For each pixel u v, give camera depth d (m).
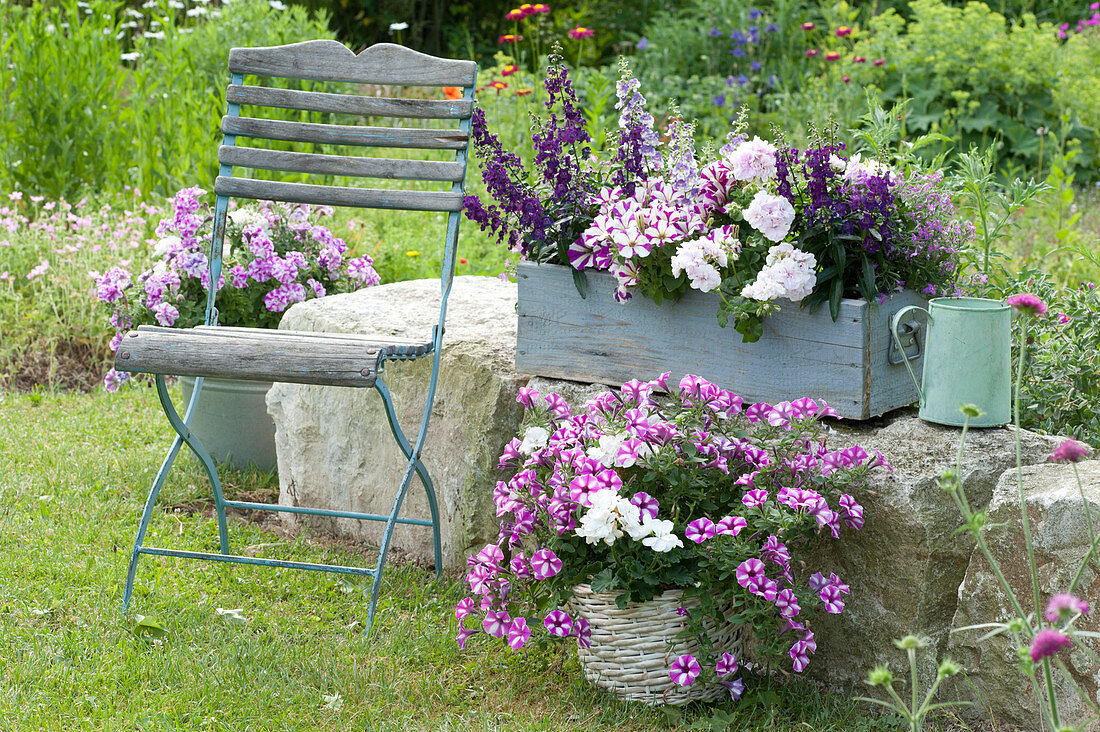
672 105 2.98
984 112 7.86
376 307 3.62
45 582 3.05
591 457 2.45
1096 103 7.51
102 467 3.90
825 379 2.62
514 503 2.60
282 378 2.71
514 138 7.27
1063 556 2.22
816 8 10.09
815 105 7.72
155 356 2.75
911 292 2.70
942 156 3.33
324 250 4.14
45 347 5.20
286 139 3.30
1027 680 2.29
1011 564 2.31
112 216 6.02
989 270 3.30
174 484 3.83
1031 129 7.83
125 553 3.26
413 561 3.36
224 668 2.62
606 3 11.21
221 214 3.30
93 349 5.24
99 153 6.64
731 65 9.38
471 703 2.55
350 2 11.86
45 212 6.24
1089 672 2.17
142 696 2.50
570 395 2.95
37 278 5.49
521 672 2.67
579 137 2.93
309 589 3.12
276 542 3.47
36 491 3.68
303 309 3.66
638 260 2.73
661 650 2.47
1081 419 2.98
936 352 2.53
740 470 2.58
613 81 8.83
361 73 3.27
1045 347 3.10
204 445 4.01
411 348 2.89
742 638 2.62
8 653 2.66
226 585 3.11
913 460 2.47
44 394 4.80
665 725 2.46
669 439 2.49
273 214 4.19
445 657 2.74
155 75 7.65
